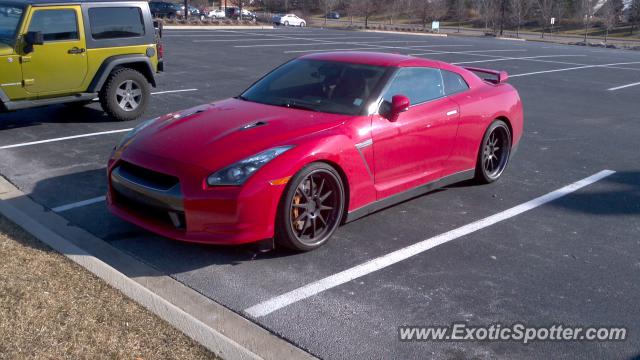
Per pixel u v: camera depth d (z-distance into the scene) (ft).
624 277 14.93
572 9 229.86
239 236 14.32
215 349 10.87
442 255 15.84
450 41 112.47
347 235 16.93
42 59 26.94
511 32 213.25
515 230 17.76
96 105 34.14
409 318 12.70
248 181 14.20
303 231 15.43
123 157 15.72
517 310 13.16
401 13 247.29
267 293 13.56
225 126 16.08
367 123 16.57
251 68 52.54
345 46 82.89
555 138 30.22
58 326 11.19
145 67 31.22
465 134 19.99
